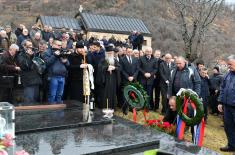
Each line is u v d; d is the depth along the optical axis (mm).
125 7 38812
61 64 7773
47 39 11266
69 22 24094
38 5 49344
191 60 14781
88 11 41250
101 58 8516
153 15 33625
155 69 9375
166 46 25266
